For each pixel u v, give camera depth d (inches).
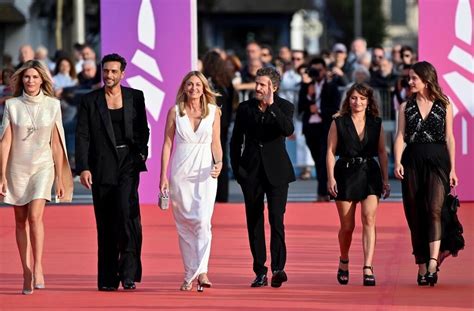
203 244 687.1
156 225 962.7
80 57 1572.3
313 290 689.0
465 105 1035.9
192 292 685.9
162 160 689.0
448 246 705.6
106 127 687.1
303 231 933.2
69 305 650.8
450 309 629.3
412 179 706.8
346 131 706.8
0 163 681.6
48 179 685.9
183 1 1005.2
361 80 1302.9
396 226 958.4
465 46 1027.3
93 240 898.7
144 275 746.8
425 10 1023.6
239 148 708.0
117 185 690.2
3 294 686.5
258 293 680.4
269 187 700.0
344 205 708.7
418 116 706.8
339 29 3786.9
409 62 1347.2
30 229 689.6
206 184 685.9
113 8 1005.8
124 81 1009.5
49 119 684.7
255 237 705.0
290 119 701.9
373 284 703.7
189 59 1008.2
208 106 687.1
